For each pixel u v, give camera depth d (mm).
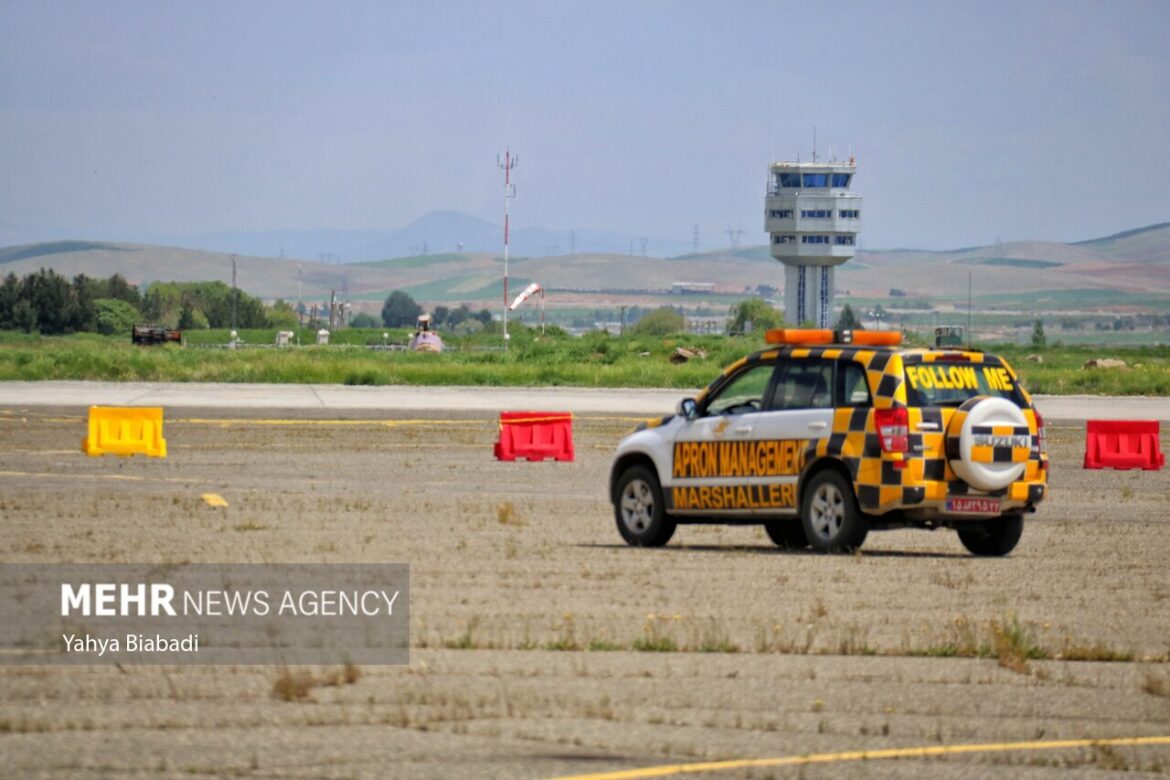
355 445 124688
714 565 60156
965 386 62844
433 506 81188
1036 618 50031
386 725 34375
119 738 32781
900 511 61375
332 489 90062
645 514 67688
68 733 33156
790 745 33406
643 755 32281
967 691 39094
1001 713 36875
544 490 92938
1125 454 120750
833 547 62719
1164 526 78812
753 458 64750
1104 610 51938
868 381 62000
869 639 45469
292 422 149000
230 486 90625
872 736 34375
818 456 62750
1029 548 68688
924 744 33812
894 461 60750
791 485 63688
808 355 64438
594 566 59438
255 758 31375
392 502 82812
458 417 160000
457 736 33500
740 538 71875
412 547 63938
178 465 104750
